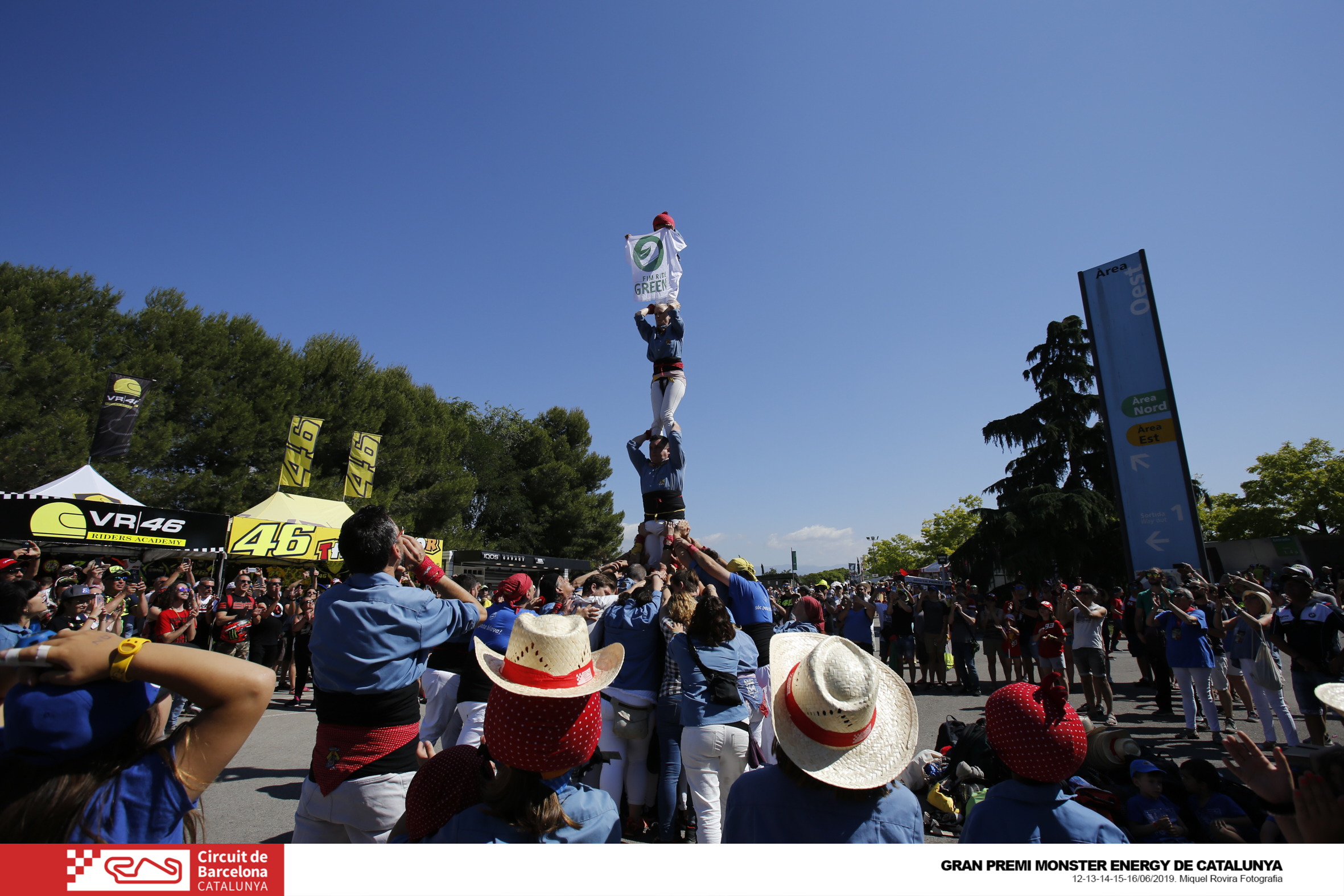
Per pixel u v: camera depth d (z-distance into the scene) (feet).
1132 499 46.24
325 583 60.13
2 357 60.85
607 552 140.67
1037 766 7.24
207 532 45.91
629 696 14.76
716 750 12.37
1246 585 24.23
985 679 43.47
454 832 6.48
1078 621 29.27
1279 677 22.33
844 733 6.65
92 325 70.08
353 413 89.10
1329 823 6.87
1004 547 90.94
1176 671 25.59
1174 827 13.76
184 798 5.33
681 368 31.12
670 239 32.17
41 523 39.37
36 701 5.09
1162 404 45.83
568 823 6.57
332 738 8.55
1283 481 125.59
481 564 79.05
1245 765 7.79
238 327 84.43
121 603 25.26
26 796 5.01
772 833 6.81
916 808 7.07
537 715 6.26
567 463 141.28
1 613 14.48
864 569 228.43
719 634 12.94
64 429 61.41
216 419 76.38
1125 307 47.83
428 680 14.48
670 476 29.63
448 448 110.01
